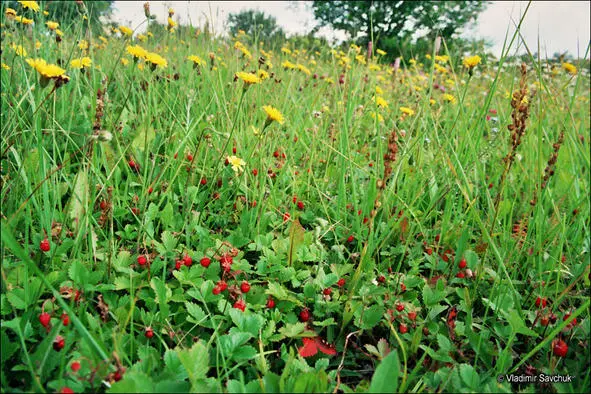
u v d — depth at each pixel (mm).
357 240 2217
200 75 3654
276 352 1640
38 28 3414
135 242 1994
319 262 1909
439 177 2611
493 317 1772
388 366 1187
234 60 3941
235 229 2303
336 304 1748
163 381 1200
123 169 2488
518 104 1796
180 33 4785
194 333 1596
